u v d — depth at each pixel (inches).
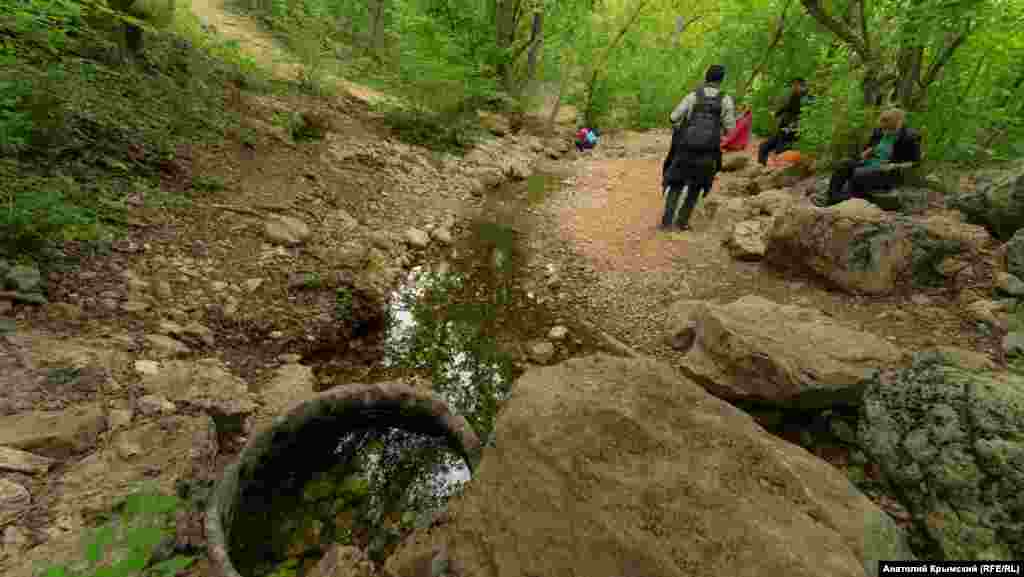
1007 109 213.5
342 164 233.6
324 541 74.2
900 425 92.0
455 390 117.5
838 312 139.7
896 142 177.3
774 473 69.1
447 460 91.0
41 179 119.4
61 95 146.9
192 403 90.9
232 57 264.7
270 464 83.0
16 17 109.0
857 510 68.6
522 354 135.2
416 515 79.1
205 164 177.3
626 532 59.3
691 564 55.9
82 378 84.7
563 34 441.4
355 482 84.7
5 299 94.1
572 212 247.0
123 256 120.9
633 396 81.4
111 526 61.6
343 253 162.4
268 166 200.5
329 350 123.1
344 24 465.1
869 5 240.7
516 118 436.8
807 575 54.5
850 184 188.2
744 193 267.1
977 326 122.5
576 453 69.7
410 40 304.8
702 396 84.4
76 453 72.8
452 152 302.8
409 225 203.0
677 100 588.1
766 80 429.4
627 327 151.1
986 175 194.9
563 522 61.9
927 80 207.2
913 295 140.6
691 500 63.2
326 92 309.4
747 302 136.3
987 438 80.6
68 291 104.0
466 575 59.9
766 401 106.2
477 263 186.1
